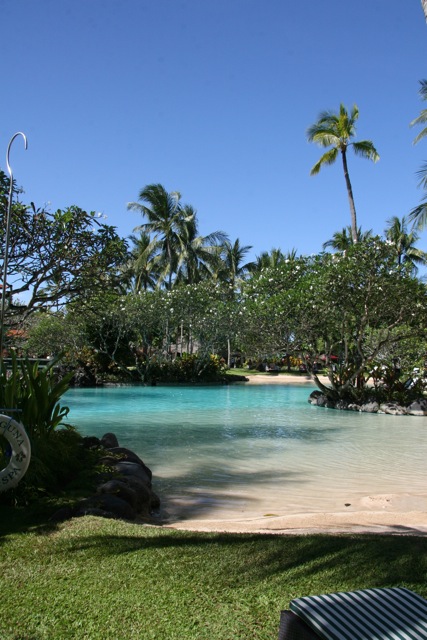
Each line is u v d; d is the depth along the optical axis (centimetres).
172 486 864
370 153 2927
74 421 1698
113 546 447
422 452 1222
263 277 2536
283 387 3547
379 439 1422
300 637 239
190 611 334
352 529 585
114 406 2205
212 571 395
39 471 640
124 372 3659
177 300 3709
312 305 2273
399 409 2127
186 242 4319
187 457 1114
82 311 1369
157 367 3681
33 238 1148
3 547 445
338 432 1555
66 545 450
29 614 329
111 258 1240
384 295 2161
